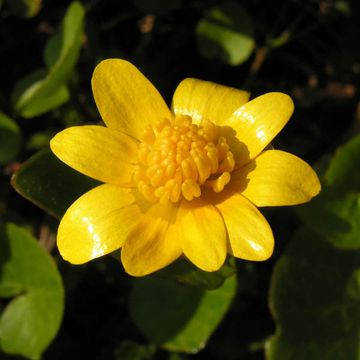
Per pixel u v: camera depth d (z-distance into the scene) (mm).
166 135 58
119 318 96
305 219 76
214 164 57
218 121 63
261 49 102
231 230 55
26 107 90
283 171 56
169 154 57
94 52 100
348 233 76
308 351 75
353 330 78
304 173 56
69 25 88
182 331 77
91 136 58
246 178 58
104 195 57
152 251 55
